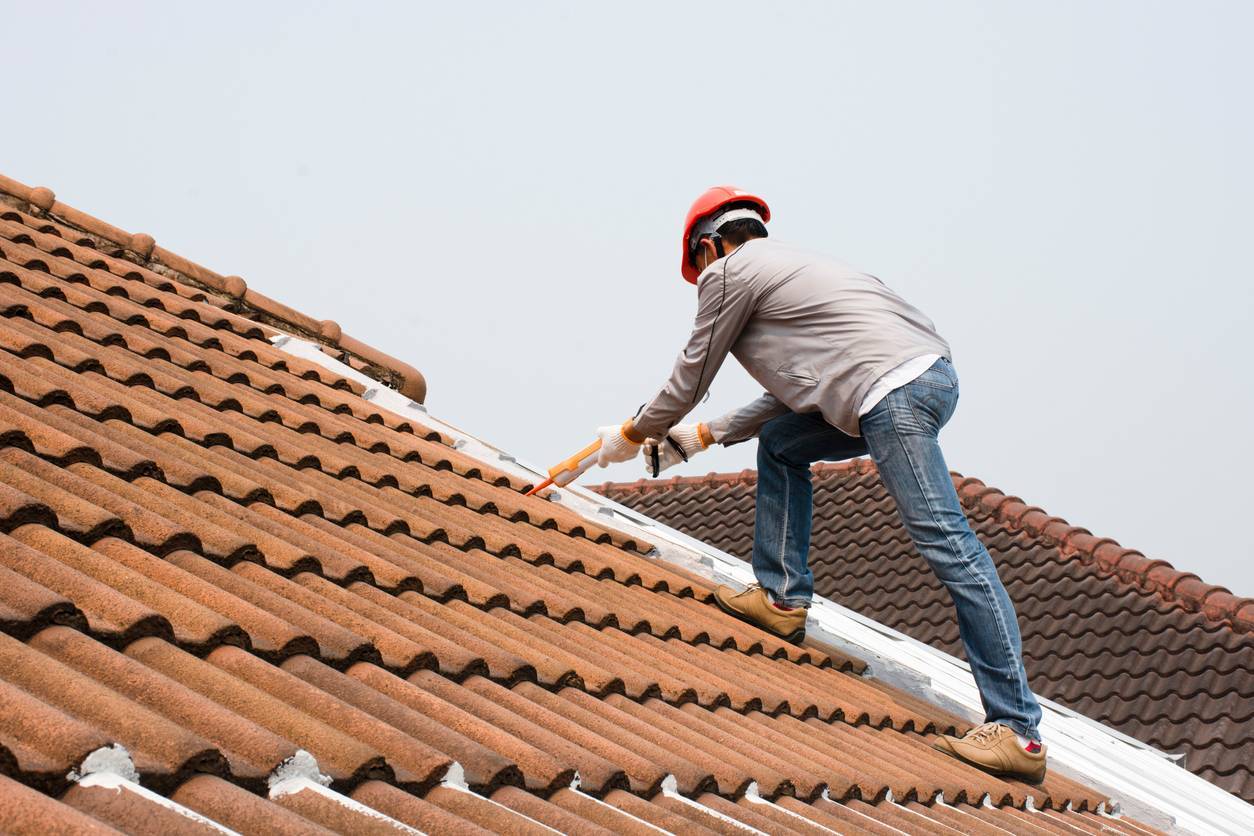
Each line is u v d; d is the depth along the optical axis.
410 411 5.96
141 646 2.45
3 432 3.14
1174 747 9.34
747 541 14.02
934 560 4.32
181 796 2.00
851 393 4.25
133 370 4.22
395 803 2.29
